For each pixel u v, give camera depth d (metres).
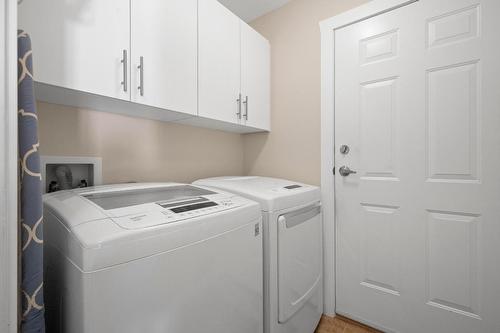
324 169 1.62
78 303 0.52
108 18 0.92
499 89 1.10
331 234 1.58
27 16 0.74
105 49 0.91
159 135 1.47
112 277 0.53
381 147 1.42
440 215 1.25
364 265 1.48
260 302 0.98
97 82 0.89
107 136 1.24
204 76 1.32
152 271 0.59
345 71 1.55
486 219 1.13
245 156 2.09
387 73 1.39
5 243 0.47
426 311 1.28
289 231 1.15
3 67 0.46
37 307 0.56
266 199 1.06
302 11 1.75
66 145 1.10
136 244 0.57
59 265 0.62
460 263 1.20
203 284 0.71
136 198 0.86
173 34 1.15
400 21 1.35
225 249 0.79
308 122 1.71
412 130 1.32
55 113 1.07
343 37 1.55
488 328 1.12
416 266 1.31
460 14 1.19
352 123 1.52
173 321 0.63
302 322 1.26
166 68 1.12
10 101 0.47
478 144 1.15
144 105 1.07
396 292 1.37
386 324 1.40
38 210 0.57
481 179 1.14
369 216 1.46
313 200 1.41
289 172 1.81
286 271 1.12
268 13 1.94
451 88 1.21
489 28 1.12
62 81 0.81
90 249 0.51
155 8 1.08
